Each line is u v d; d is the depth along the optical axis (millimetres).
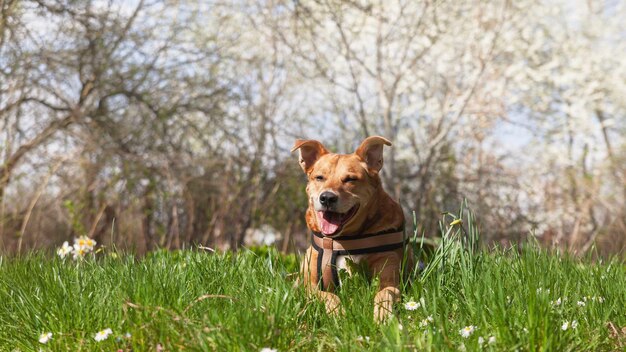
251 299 3547
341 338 3238
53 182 12062
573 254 4832
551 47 17766
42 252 5355
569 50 17422
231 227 13000
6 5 11938
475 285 3668
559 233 14875
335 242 4336
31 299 3801
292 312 3477
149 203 12578
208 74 15375
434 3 14383
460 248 4121
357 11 15203
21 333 3500
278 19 15094
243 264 4461
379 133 16609
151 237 12609
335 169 4457
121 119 14016
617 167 15328
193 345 3039
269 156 14219
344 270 4160
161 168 12336
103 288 3881
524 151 17547
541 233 14984
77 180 11875
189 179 12148
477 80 14367
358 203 4309
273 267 4484
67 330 3430
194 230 12766
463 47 15906
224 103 15297
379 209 4434
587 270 4449
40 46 12922
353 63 16375
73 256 5566
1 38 12078
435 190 14992
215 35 15492
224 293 3795
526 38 16266
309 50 15961
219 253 5000
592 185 15008
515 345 2895
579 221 14141
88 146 12047
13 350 3504
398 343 2938
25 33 12734
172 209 12703
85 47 13430
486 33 15133
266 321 3113
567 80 16391
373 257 4289
